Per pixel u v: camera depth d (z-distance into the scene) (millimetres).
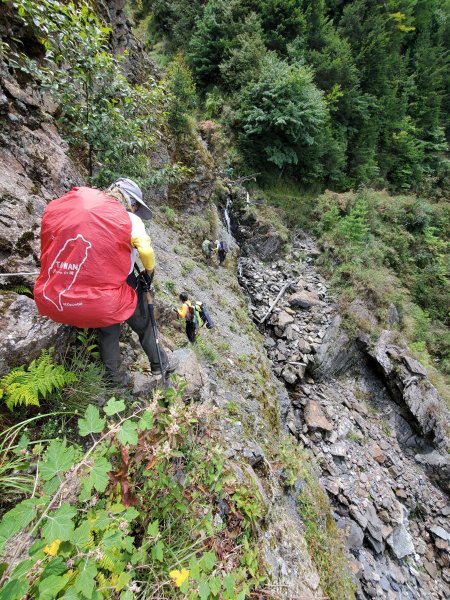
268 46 15719
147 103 4730
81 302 1638
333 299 11109
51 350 2117
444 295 14242
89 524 1146
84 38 3492
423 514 8148
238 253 12359
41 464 1228
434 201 19531
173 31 16969
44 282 1668
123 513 1515
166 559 1717
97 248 1651
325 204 14141
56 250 1645
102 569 1423
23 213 2688
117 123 4027
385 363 9906
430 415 9594
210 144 14117
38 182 3311
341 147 15867
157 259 7473
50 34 3572
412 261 14758
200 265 9133
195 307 5266
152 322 2316
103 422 1419
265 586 2396
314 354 9578
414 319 12930
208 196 10547
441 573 7258
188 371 3326
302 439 7676
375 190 17234
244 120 13820
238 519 2609
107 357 2285
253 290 11305
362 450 8312
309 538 4512
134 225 1923
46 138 3857
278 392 7977
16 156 3213
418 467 9133
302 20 15281
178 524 1980
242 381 6230
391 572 6426
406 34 21812
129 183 2150
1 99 3293
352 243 12891
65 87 3633
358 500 7105
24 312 2115
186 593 1458
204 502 2311
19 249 2441
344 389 9773
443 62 22500
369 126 17266
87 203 1715
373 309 11344
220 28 14789
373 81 17938
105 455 1728
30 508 1081
